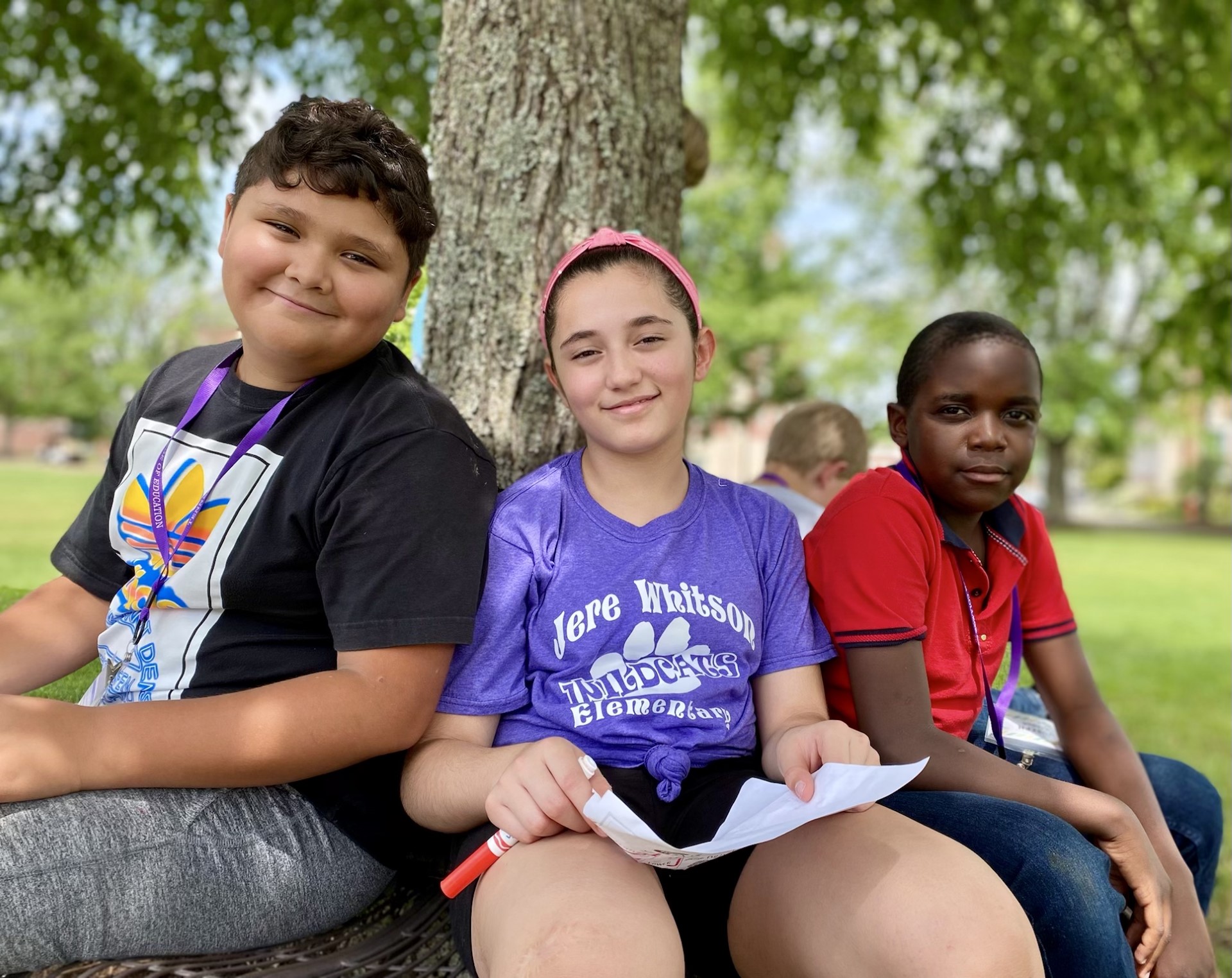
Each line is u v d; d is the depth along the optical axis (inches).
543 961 44.4
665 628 61.2
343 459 60.0
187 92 240.1
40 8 231.6
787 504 107.3
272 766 54.6
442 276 90.6
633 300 63.1
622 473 64.7
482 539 61.1
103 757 52.9
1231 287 261.1
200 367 68.7
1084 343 946.7
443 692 60.7
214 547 60.9
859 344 869.2
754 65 264.1
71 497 444.8
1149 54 241.9
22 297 1428.4
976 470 72.9
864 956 47.9
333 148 59.6
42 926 50.6
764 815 49.9
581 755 52.2
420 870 70.7
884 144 660.7
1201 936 65.5
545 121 88.2
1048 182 263.9
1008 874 56.3
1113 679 253.1
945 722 70.2
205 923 54.7
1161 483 1737.2
